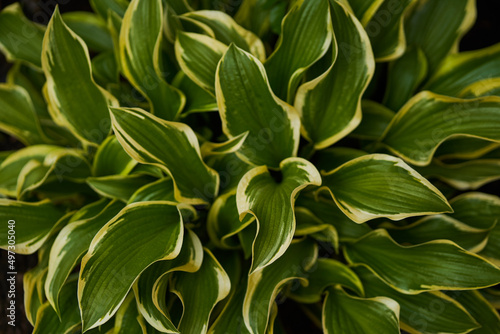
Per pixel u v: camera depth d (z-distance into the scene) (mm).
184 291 848
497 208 907
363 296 870
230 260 902
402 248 865
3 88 947
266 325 828
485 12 1024
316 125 889
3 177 913
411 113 880
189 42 884
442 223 896
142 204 831
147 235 823
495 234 904
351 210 827
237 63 829
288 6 924
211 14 888
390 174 826
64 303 879
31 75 1004
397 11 894
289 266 869
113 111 826
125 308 861
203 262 865
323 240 886
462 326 857
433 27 929
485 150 897
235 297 880
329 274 890
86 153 926
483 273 831
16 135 945
